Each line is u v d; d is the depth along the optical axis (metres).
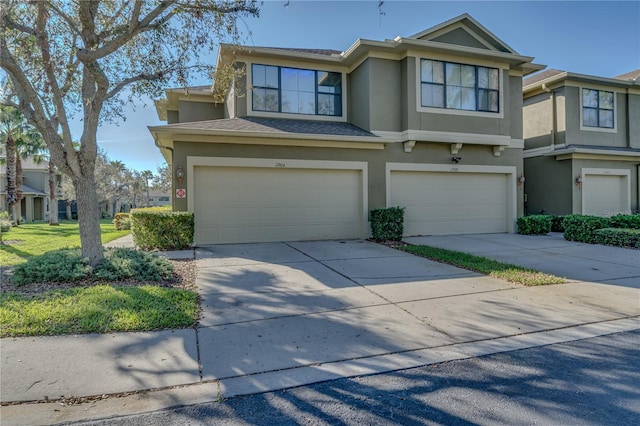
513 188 13.80
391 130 12.23
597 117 15.85
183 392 3.16
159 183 52.12
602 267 8.06
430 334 4.46
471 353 3.97
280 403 3.02
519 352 4.01
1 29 5.70
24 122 20.39
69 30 7.14
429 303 5.59
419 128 12.08
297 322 4.80
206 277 6.94
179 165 10.28
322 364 3.70
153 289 5.72
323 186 11.63
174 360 3.70
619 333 4.55
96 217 6.82
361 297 5.87
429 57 12.20
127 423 2.74
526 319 4.98
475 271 7.62
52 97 7.18
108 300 5.12
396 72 12.34
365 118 12.27
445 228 13.12
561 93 15.45
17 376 3.32
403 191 12.59
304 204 11.45
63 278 6.04
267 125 11.35
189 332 4.41
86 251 6.66
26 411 2.84
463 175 13.33
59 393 3.09
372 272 7.49
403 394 3.16
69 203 35.81
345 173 11.86
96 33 6.88
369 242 11.22
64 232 17.70
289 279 6.89
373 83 12.05
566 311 5.29
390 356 3.89
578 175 15.09
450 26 12.32
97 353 3.80
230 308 5.29
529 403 3.02
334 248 10.16
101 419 2.77
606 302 5.69
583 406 2.98
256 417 2.83
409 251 9.77
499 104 13.02
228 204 10.79
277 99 12.54
